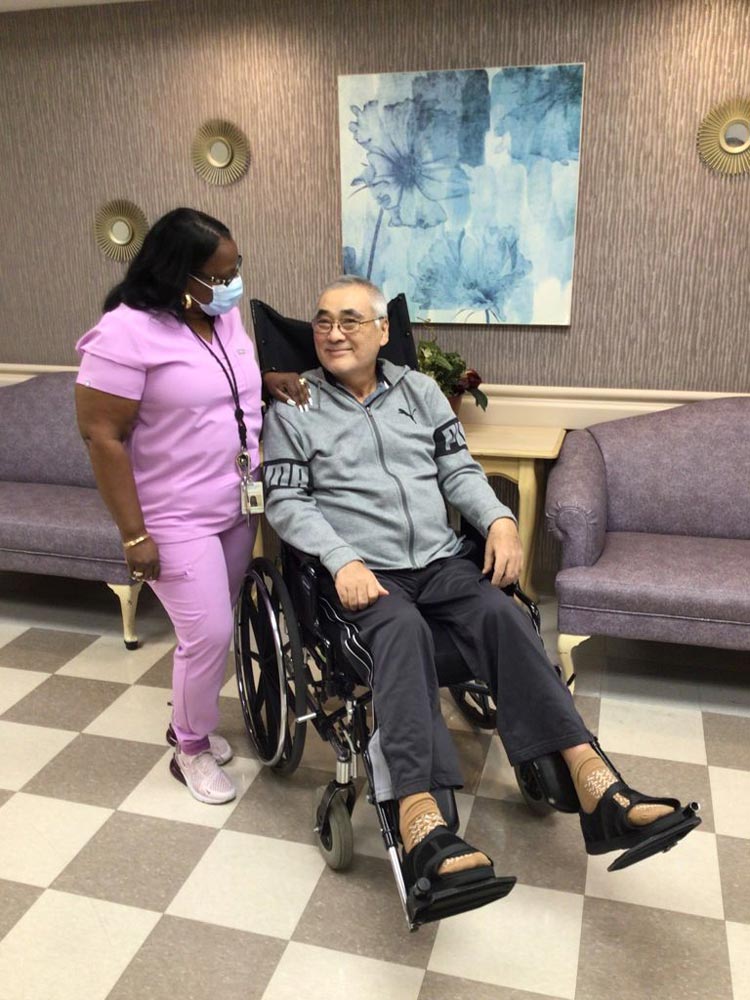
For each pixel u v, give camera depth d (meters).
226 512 1.91
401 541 1.94
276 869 1.80
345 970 1.54
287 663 1.88
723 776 2.08
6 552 2.79
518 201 2.88
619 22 2.68
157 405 1.77
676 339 2.92
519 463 2.78
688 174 2.75
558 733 1.64
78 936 1.62
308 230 3.13
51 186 3.34
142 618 2.99
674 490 2.70
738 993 1.49
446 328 3.11
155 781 2.09
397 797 1.54
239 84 3.04
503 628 1.70
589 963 1.55
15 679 2.57
